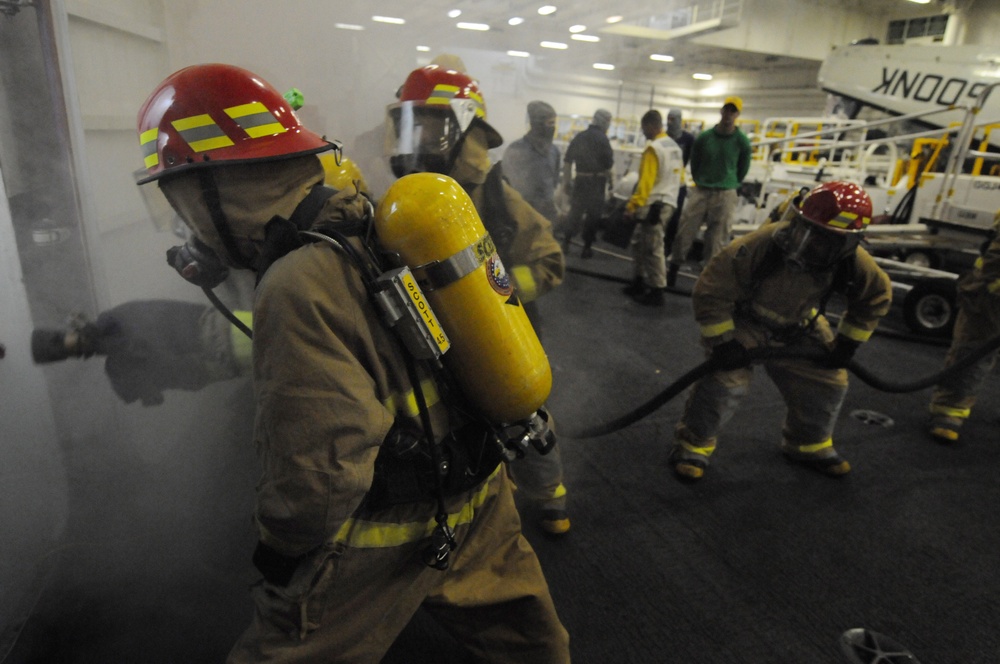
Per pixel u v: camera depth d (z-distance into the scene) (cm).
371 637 103
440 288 94
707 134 496
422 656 161
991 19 909
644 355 396
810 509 236
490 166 171
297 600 93
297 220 94
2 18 132
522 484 208
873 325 227
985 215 511
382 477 95
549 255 172
